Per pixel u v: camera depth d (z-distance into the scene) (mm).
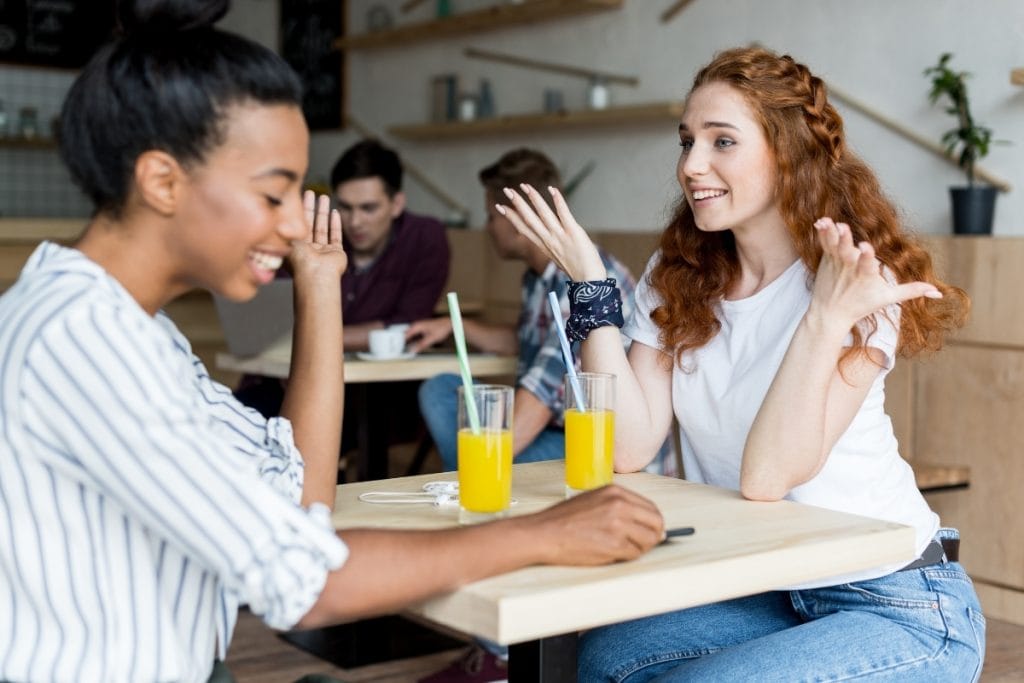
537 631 1093
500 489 1355
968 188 3195
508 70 4895
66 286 1016
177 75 1021
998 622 3125
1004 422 3104
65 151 1063
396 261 3893
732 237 1771
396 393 3846
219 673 1182
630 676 1599
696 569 1190
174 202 1050
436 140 5305
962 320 1775
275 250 1100
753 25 3904
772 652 1436
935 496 3268
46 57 6465
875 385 1641
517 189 3057
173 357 1070
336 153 5934
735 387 1688
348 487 1589
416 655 2969
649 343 1791
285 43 6188
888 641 1484
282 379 3574
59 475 1011
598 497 1226
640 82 4309
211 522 1010
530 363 3023
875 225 1672
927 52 3422
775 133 1640
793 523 1380
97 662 1013
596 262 1769
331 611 1090
